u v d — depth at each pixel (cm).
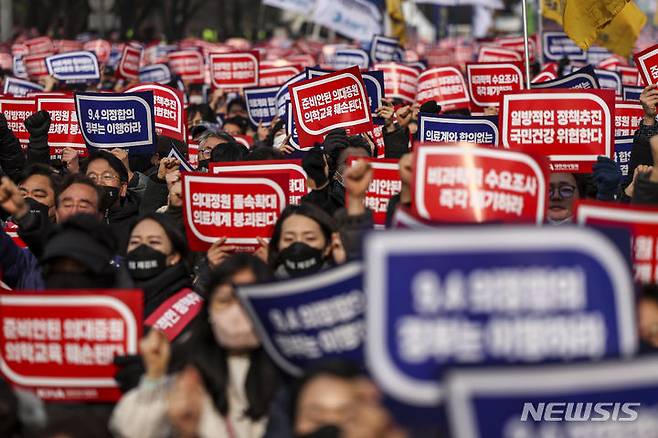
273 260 1507
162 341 1188
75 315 1274
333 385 1002
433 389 877
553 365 836
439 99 3762
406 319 877
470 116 2461
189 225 1755
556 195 1808
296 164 2106
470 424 812
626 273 896
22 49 7381
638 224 1295
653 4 10038
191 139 3278
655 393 866
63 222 1406
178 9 13062
